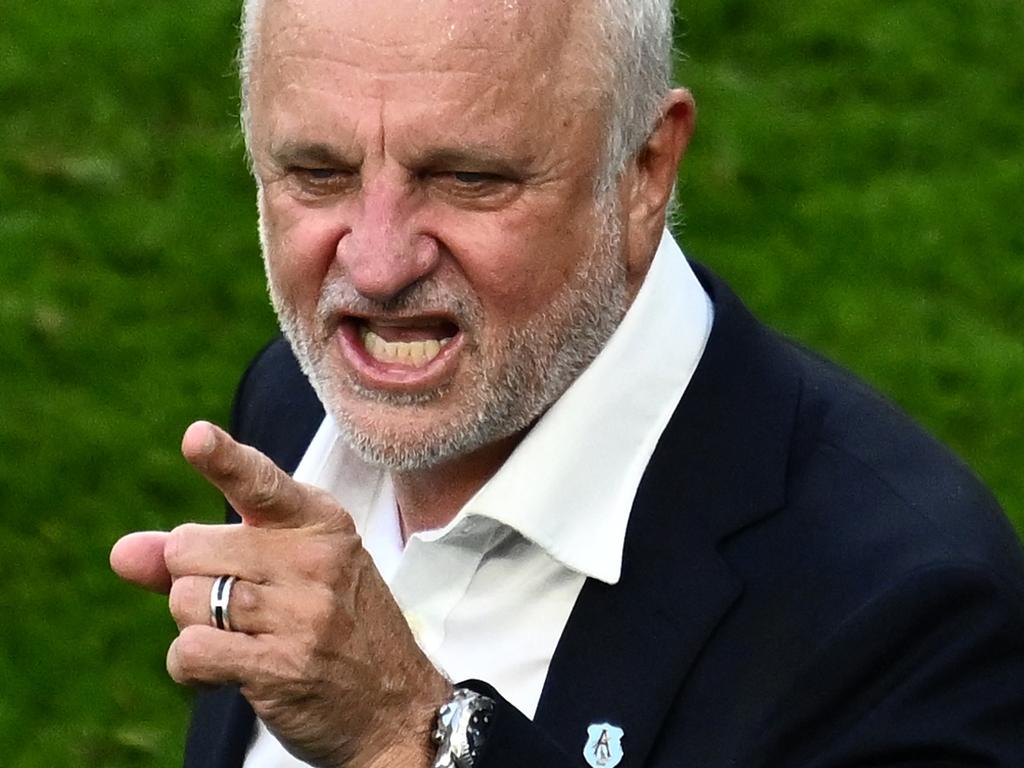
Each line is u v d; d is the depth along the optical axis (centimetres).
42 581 1180
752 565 549
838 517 552
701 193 1489
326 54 518
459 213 526
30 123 1552
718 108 1578
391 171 519
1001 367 1339
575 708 542
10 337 1345
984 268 1434
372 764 510
